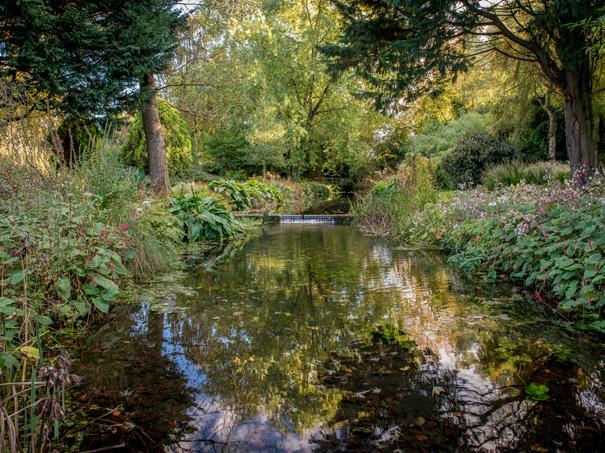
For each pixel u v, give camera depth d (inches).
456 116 852.0
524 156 503.8
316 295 119.8
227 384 65.5
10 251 84.2
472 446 48.4
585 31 194.4
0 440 45.3
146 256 151.3
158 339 85.6
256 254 200.8
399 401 59.4
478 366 70.2
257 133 692.7
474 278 138.0
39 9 213.5
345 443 49.8
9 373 63.3
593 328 86.9
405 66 242.2
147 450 49.0
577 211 122.4
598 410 55.5
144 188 196.9
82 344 83.0
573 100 241.6
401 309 104.0
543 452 47.0
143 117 307.4
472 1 211.8
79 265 101.6
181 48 356.8
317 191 801.6
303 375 68.2
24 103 129.5
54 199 103.0
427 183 292.7
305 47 767.7
